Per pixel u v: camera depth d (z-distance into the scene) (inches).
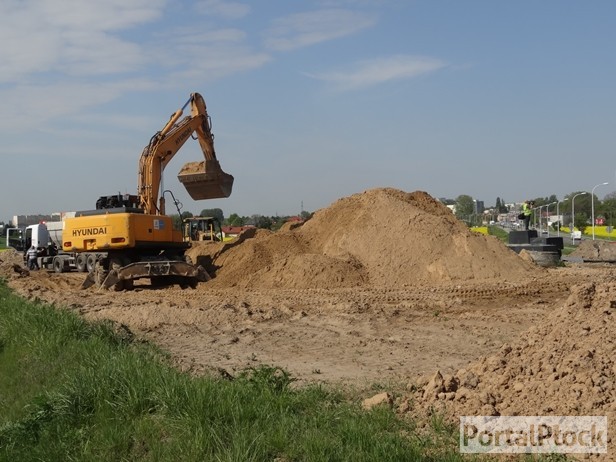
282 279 882.8
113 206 1018.1
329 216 1053.2
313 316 617.6
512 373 289.7
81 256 1035.3
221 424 267.9
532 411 258.7
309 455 237.0
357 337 514.3
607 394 249.4
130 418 293.4
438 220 928.9
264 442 247.3
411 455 231.8
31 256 1376.7
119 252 973.8
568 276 855.1
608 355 270.5
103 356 390.9
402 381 359.6
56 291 896.3
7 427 315.6
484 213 5064.0
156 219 973.2
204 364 417.1
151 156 1053.8
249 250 992.2
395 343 484.4
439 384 297.1
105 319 566.9
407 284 842.8
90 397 320.5
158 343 508.1
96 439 282.5
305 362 427.8
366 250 915.4
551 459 229.1
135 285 968.3
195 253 1110.4
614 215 3690.9
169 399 294.7
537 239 1210.0
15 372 434.6
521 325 550.0
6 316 582.9
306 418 278.4
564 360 275.6
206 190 1107.3
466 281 832.3
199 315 606.2
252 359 441.1
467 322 570.9
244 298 745.6
